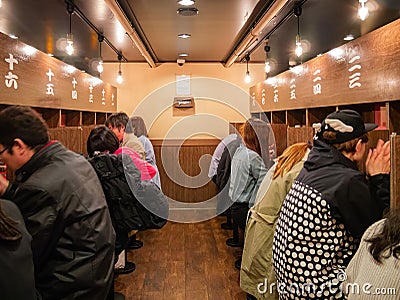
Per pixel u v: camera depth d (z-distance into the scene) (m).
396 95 2.78
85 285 1.75
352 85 3.51
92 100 6.11
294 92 5.29
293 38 5.71
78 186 1.77
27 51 3.53
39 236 1.65
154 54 7.29
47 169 1.75
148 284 3.87
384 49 2.94
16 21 4.83
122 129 3.69
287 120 5.78
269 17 4.07
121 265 4.10
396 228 1.40
